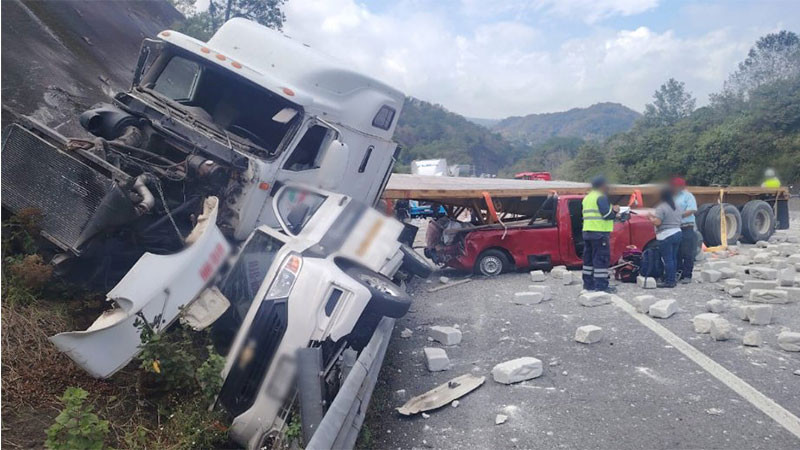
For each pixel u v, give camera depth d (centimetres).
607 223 839
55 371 441
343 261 546
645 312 731
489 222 1047
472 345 643
